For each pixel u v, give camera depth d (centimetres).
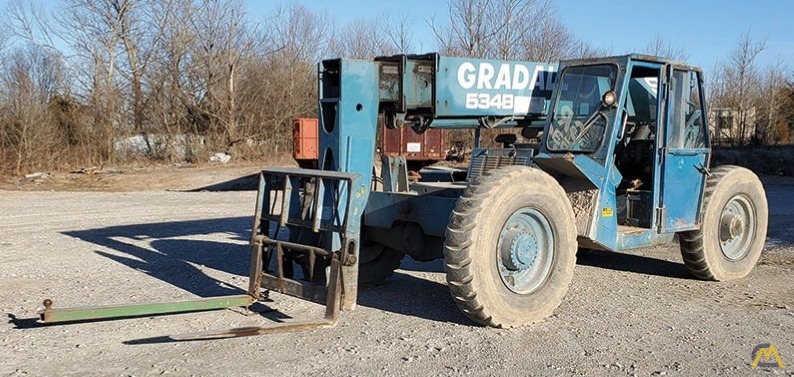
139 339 502
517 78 640
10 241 931
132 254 834
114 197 1614
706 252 683
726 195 696
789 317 571
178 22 2973
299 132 1839
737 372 445
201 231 1034
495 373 438
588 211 583
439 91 594
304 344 491
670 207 641
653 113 680
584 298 628
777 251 873
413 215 572
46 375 432
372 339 504
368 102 568
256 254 565
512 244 523
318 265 546
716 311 588
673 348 490
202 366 448
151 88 2988
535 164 597
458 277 501
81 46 2861
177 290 650
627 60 588
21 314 566
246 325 531
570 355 473
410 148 1783
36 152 2445
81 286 665
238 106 3075
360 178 516
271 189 576
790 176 2317
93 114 2784
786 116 3219
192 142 2923
